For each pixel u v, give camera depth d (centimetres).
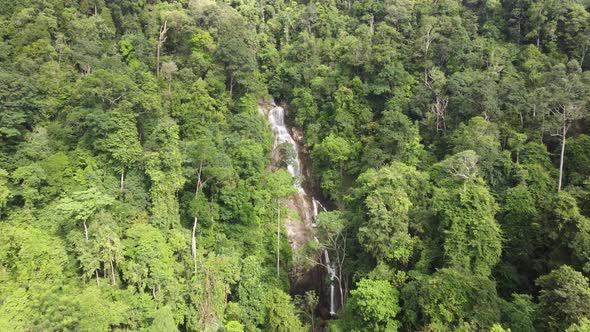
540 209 3394
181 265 3522
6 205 3262
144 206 3766
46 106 4062
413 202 3681
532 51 5322
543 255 3222
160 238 3338
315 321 4022
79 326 2398
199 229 4162
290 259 4547
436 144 4875
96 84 3950
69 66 4631
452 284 2641
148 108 4203
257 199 4625
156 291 3134
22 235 2812
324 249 4362
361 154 5203
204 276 3484
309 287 4522
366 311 2880
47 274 2766
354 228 3809
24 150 3588
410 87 5484
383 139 4803
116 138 3784
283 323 3338
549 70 5034
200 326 3216
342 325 3130
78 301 2480
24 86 3800
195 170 4219
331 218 3909
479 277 2727
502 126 4366
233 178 4450
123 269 3048
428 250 3216
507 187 3856
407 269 3347
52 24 4825
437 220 3322
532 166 3844
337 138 5269
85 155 3812
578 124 4225
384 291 2920
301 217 5216
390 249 3228
